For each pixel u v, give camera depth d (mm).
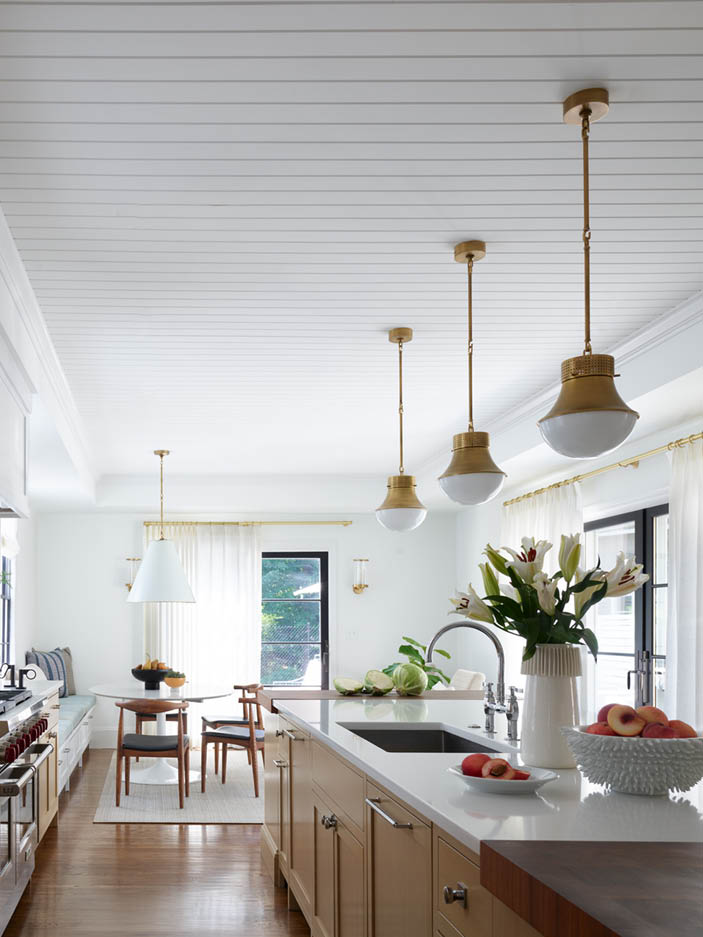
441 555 10156
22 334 3945
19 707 4441
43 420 5195
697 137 2760
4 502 3857
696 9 2154
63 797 6820
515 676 8016
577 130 2719
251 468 8891
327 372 5352
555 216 3312
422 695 4738
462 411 6387
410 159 2887
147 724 9508
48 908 4328
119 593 9688
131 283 3910
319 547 10062
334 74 2416
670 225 3383
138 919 4176
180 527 9758
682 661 4961
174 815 6227
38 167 2912
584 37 2260
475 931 1885
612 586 2604
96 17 2170
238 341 4734
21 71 2387
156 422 6684
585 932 1323
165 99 2531
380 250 3604
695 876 1509
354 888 2965
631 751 2152
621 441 2646
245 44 2281
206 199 3156
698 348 4074
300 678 9953
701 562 4891
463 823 1925
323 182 3041
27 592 9078
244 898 4484
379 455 8203
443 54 2332
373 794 2723
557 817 1979
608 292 4043
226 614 9734
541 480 7727
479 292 4055
